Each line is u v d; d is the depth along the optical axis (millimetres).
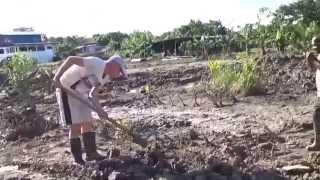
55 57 33156
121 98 8562
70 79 4613
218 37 20375
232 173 4059
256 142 5027
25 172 4633
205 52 17828
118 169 4234
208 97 7789
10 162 5008
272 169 4129
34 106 7578
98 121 5844
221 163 4188
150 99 8320
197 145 5023
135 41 23703
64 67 4586
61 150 5336
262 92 8047
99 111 4605
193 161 4418
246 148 4785
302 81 8648
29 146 5680
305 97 7523
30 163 4844
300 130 5484
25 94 9391
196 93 8078
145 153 4594
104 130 5723
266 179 3938
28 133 6258
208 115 6590
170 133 5586
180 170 4195
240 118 6305
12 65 10547
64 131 6199
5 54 29547
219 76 7867
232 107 7109
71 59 4574
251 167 4172
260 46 13844
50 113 7516
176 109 7254
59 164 4676
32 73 10656
